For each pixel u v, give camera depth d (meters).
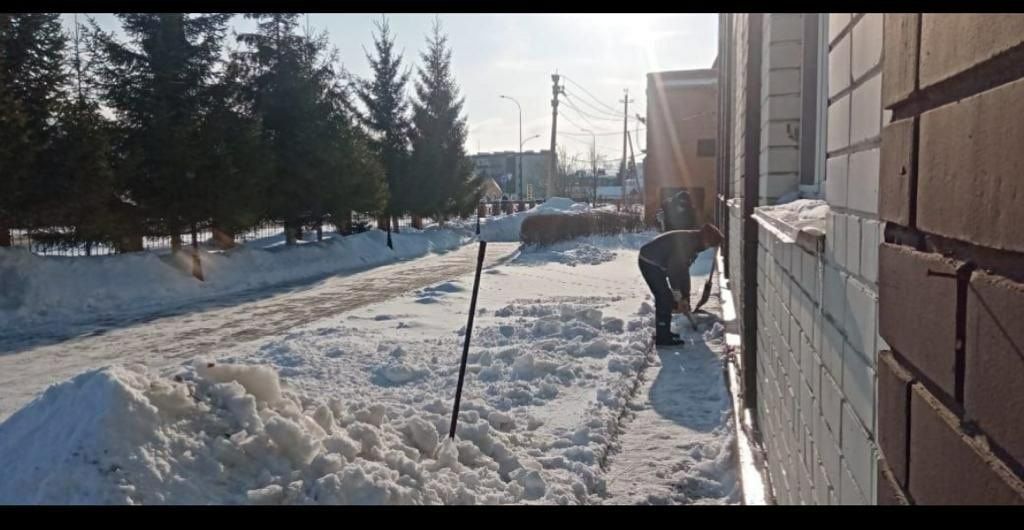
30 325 11.91
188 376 3.51
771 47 4.57
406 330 9.71
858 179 1.87
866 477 1.77
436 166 33.47
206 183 16.59
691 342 8.74
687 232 8.81
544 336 8.88
